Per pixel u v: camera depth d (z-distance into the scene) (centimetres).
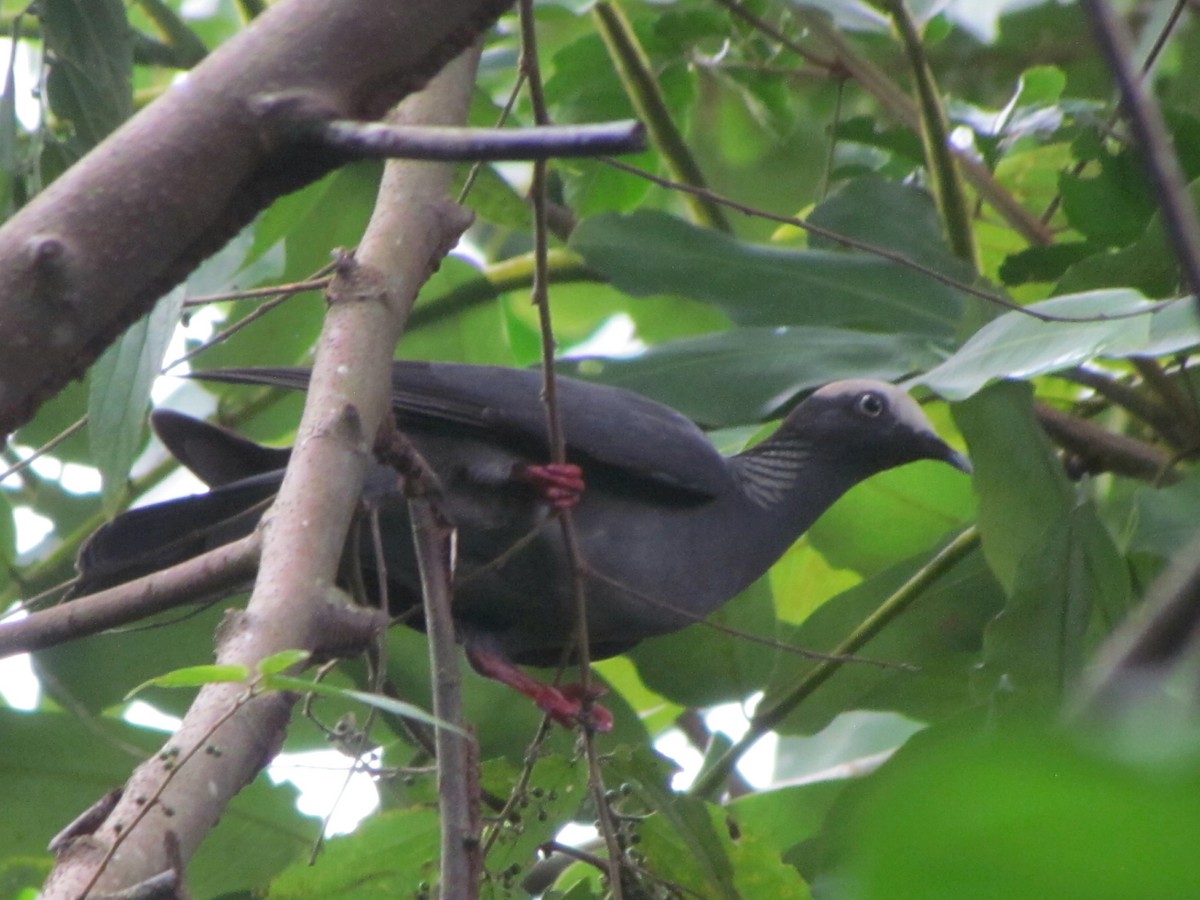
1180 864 151
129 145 381
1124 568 848
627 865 683
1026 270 1054
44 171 799
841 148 1394
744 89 1253
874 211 1079
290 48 396
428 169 685
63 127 861
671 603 945
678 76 1266
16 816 895
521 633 945
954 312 1018
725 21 1193
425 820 697
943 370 802
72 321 371
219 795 414
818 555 1194
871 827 157
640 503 940
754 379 966
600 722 842
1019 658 839
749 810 958
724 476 966
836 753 1161
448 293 1090
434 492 622
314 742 942
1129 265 908
